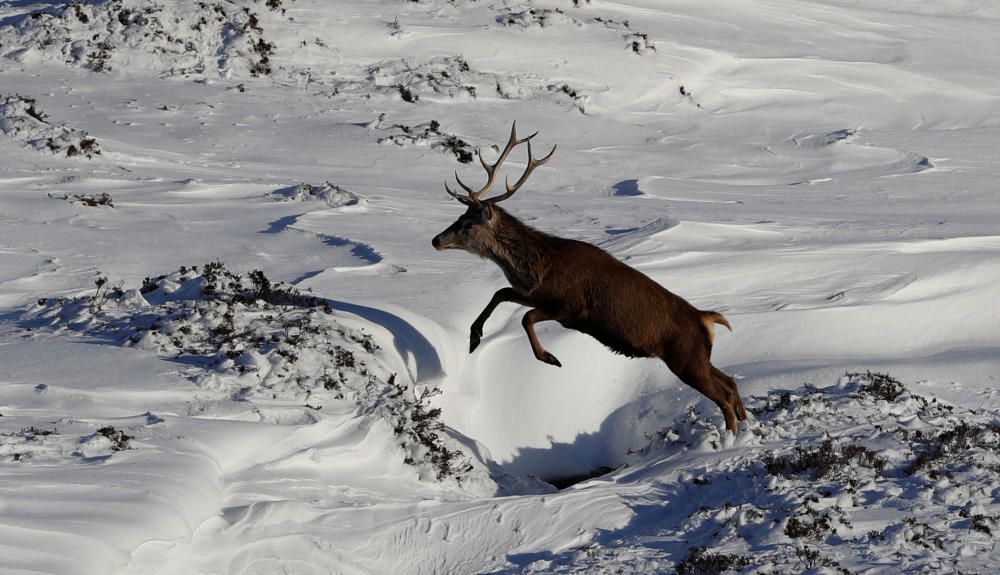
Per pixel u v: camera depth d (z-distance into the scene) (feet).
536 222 198.08
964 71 414.82
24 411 90.33
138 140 259.19
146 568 70.69
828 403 117.80
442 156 271.28
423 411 108.47
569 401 126.11
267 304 119.75
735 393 111.75
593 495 97.60
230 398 98.07
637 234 178.91
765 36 431.84
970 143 329.52
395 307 129.90
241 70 328.70
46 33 330.75
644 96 351.25
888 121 358.43
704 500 97.96
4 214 172.24
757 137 330.75
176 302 122.93
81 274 141.90
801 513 89.20
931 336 143.33
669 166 286.05
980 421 115.55
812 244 177.27
